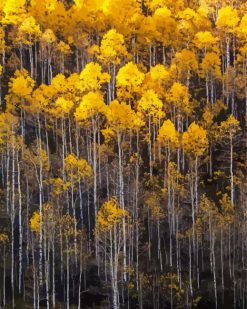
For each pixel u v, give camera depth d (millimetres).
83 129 110250
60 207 90625
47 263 74312
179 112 112000
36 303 75688
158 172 103938
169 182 92875
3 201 91500
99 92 111375
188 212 96938
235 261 90250
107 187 94938
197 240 88000
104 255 85000
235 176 99688
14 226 88188
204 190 101750
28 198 86000
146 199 93312
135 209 90688
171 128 100000
